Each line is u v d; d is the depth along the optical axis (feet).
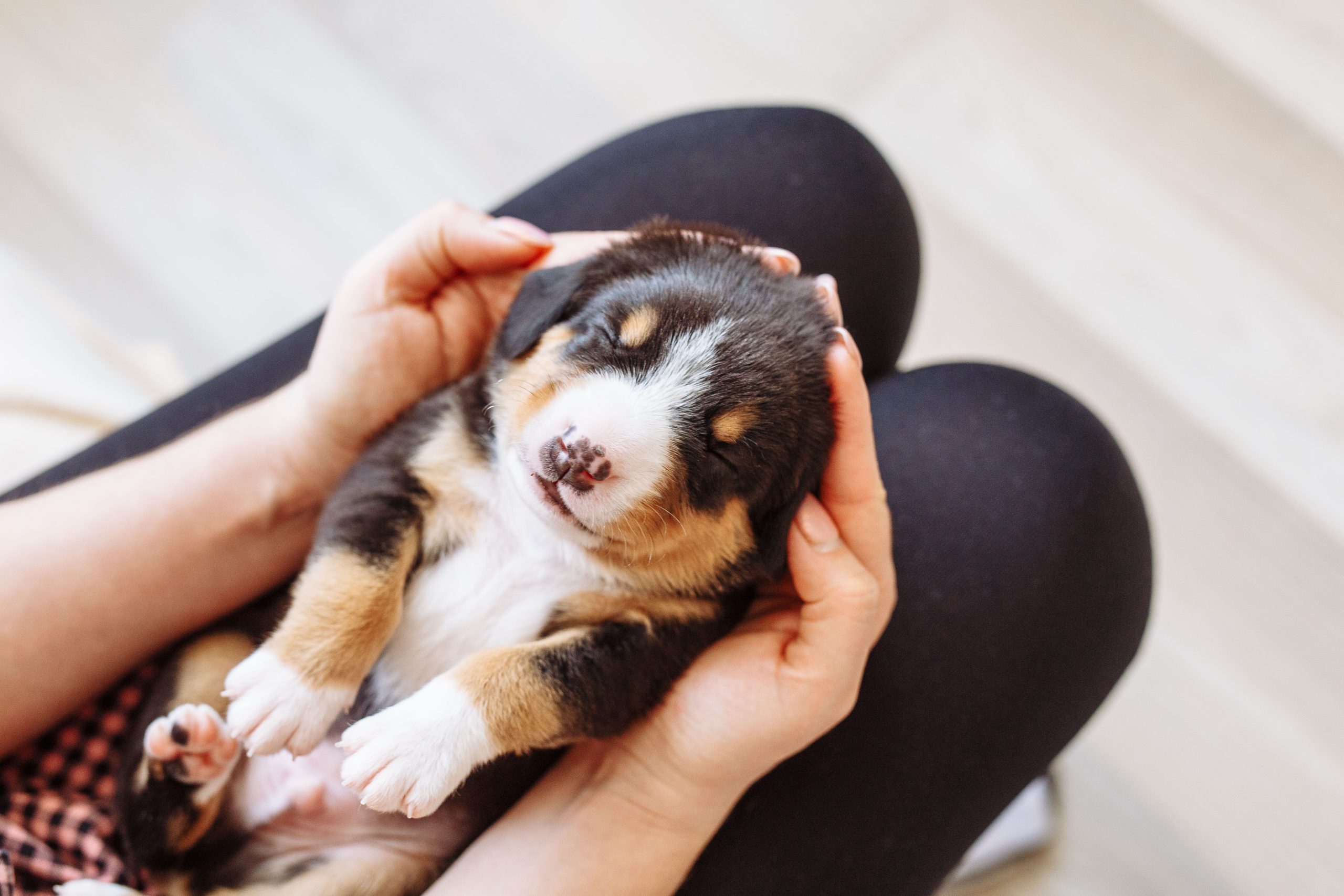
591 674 2.11
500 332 2.21
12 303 2.55
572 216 2.42
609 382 2.09
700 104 3.32
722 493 2.11
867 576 2.10
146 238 3.16
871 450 2.11
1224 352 3.08
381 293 2.24
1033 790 2.81
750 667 2.12
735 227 2.42
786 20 3.38
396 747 2.04
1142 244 3.17
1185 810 2.86
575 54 3.36
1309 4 3.35
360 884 2.19
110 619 2.21
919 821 2.26
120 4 3.35
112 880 2.17
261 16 3.37
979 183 3.22
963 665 2.28
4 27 3.30
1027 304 3.12
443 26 3.37
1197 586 2.95
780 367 2.11
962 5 3.38
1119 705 2.89
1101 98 3.29
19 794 2.21
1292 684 2.91
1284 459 3.01
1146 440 3.01
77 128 3.24
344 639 2.07
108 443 2.38
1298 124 3.27
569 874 2.11
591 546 2.13
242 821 2.21
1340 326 3.10
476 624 2.18
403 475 2.16
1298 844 2.85
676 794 2.13
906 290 2.49
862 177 2.45
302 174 3.25
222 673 2.20
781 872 2.23
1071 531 2.32
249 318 3.14
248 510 2.26
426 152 3.28
